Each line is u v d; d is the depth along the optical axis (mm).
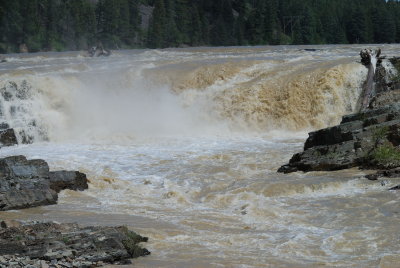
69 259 18531
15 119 45406
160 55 72250
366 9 171500
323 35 171750
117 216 25000
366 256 19688
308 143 33156
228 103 46625
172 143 40719
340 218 23438
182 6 159750
